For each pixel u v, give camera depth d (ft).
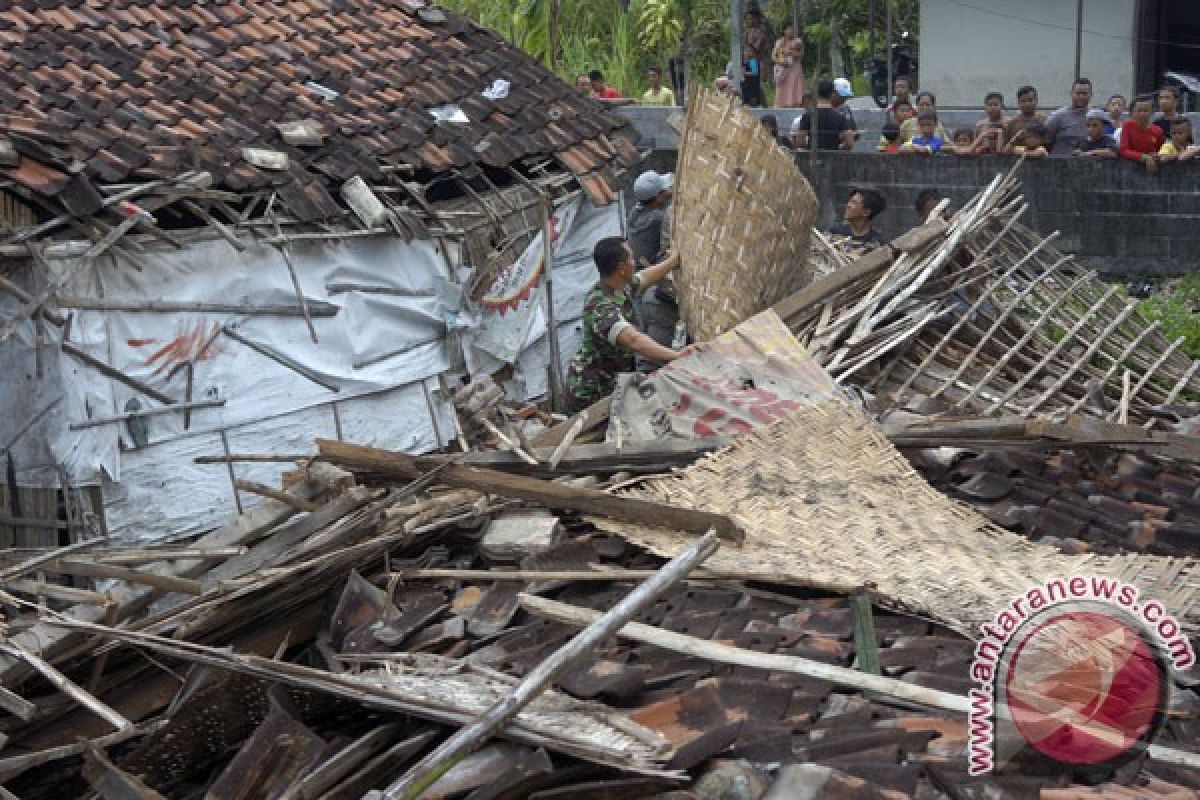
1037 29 65.67
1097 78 65.31
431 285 36.37
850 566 20.56
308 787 16.17
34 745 18.83
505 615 20.29
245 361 32.12
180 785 18.28
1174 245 50.37
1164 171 50.06
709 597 20.31
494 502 22.76
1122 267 51.13
